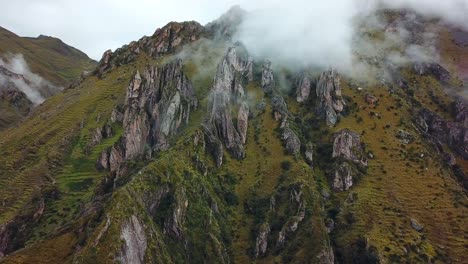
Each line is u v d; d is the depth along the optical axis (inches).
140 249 6968.5
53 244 7042.3
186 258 7765.8
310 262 7795.3
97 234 6712.6
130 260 6683.1
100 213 7229.3
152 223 7593.5
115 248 6555.1
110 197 7564.0
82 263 6358.3
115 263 6437.0
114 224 6820.9
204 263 7859.3
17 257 6860.2
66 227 7436.0
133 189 7765.8
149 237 7273.6
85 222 7249.0
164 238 7746.1
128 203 7308.1
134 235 7003.0
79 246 6786.4
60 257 6766.7
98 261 6412.4
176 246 7800.2
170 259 7372.1
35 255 6875.0
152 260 7003.0
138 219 7268.7
